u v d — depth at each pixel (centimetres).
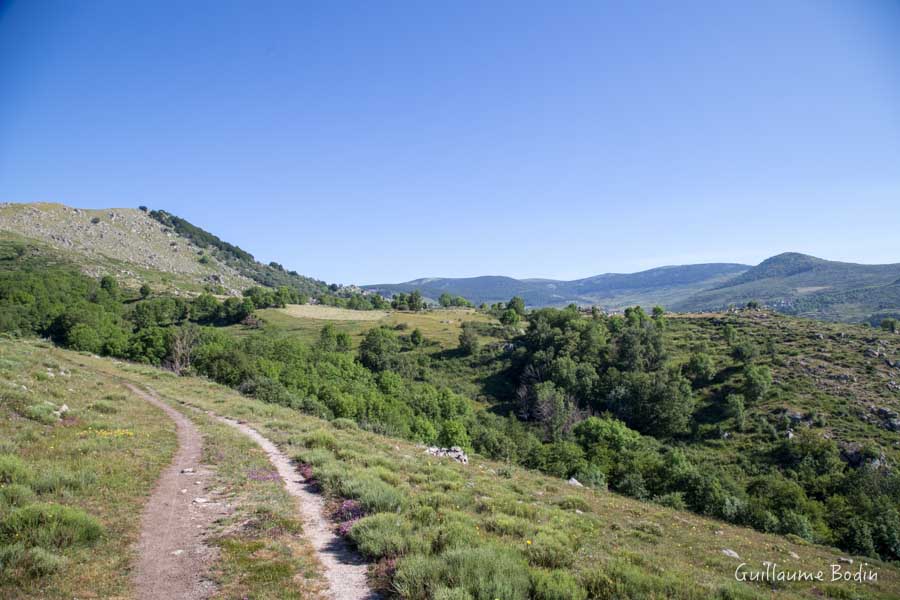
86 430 1720
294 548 945
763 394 8188
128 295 16050
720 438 7400
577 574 918
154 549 884
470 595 719
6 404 1705
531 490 2125
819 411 7412
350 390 6675
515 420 8412
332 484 1403
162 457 1580
